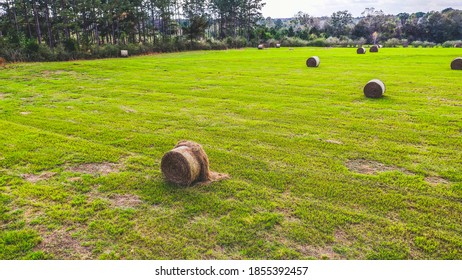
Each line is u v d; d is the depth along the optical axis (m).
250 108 13.98
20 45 32.66
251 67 28.72
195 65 30.36
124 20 50.84
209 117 12.58
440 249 5.11
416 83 19.45
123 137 10.23
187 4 77.06
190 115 12.88
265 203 6.32
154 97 16.28
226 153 8.86
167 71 26.08
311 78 22.02
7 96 16.55
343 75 23.28
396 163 8.23
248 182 7.23
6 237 5.33
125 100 15.68
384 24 90.38
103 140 9.94
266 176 7.48
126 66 29.08
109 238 5.37
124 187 6.96
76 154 8.77
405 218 5.86
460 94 16.31
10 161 8.26
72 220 5.82
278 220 5.79
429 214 5.96
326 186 7.01
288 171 7.76
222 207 6.20
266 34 80.38
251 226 5.63
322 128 11.16
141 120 12.17
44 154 8.73
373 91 15.82
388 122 11.77
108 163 8.25
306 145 9.51
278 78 22.12
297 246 5.17
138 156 8.69
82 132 10.66
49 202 6.41
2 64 28.19
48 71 25.58
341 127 11.26
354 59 35.56
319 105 14.45
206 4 84.06
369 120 12.03
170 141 9.83
